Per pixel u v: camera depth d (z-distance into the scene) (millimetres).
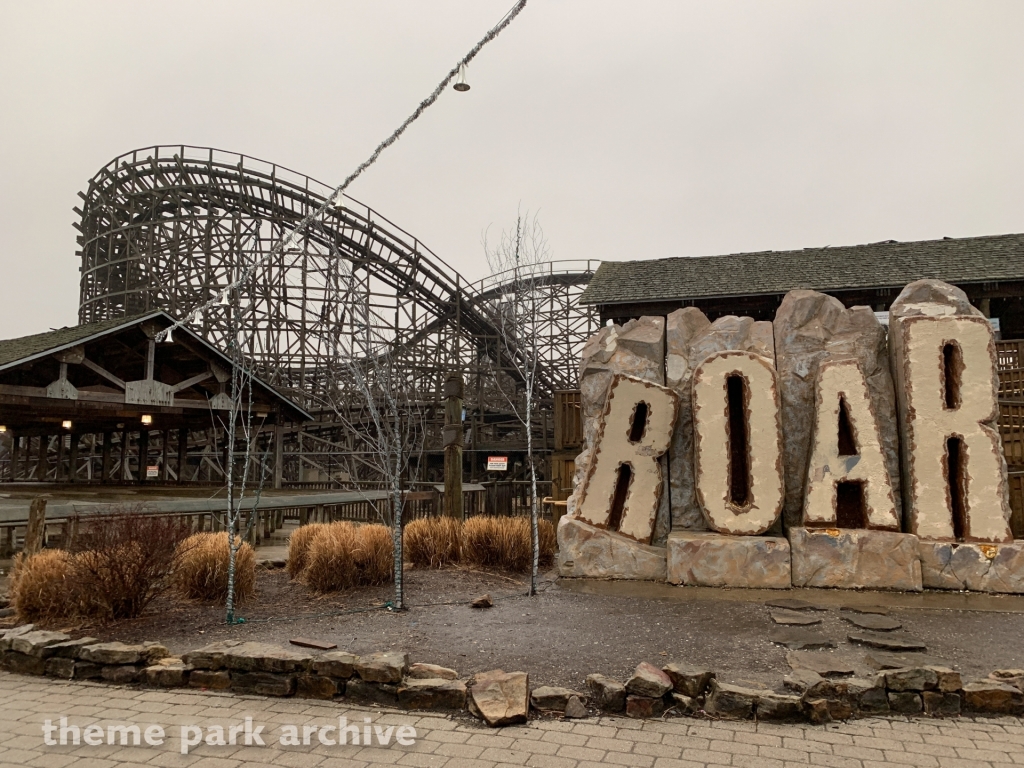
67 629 7371
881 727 4801
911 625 7094
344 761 4289
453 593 9070
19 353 15727
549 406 34031
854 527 9148
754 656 6098
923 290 9633
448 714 5113
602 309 20328
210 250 30328
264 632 7168
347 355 10898
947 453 8844
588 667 5906
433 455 34281
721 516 9203
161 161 32062
